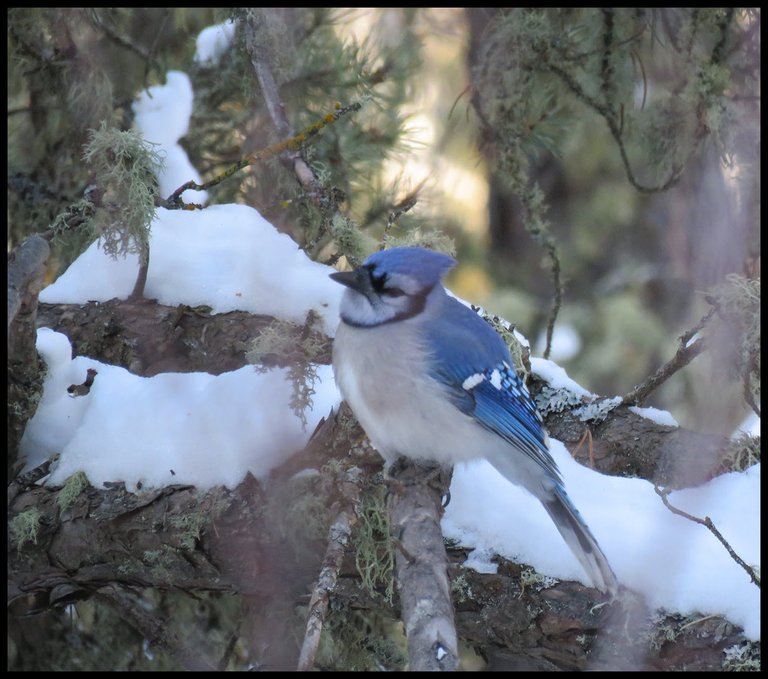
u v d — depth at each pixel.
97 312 9.82
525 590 7.89
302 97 11.79
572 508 8.12
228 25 12.12
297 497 8.02
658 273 17.14
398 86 12.05
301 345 9.01
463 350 8.37
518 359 9.68
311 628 6.93
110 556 8.42
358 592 8.37
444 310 8.72
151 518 8.20
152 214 9.01
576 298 17.47
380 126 12.06
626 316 16.88
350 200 12.04
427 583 6.95
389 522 7.75
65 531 8.38
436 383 8.27
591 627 7.71
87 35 11.73
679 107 12.10
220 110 12.38
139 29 12.64
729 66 12.15
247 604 9.73
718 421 8.86
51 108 11.52
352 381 8.32
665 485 8.73
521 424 8.43
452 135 15.80
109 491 8.41
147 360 9.62
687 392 15.63
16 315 8.33
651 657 7.58
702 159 12.73
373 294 8.47
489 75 12.40
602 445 9.32
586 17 12.41
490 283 17.33
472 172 16.33
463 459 8.41
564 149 13.93
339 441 8.40
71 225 9.03
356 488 7.98
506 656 8.39
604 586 7.55
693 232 13.34
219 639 10.62
